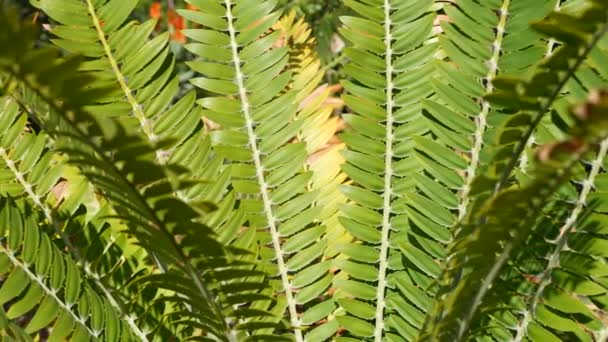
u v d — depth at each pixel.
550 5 2.89
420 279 2.99
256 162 3.06
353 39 3.05
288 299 3.04
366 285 3.04
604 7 2.30
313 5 4.27
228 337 2.82
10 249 2.84
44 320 2.83
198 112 2.98
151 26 2.97
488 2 2.92
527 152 2.82
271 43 3.08
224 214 2.92
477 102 2.99
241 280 2.91
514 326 2.91
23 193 2.99
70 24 2.95
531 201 2.43
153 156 2.46
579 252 2.86
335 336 3.11
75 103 2.34
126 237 3.05
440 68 2.93
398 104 3.06
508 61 2.92
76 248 3.01
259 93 3.07
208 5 3.05
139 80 2.97
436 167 2.94
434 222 2.99
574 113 1.91
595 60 2.75
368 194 3.05
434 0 3.05
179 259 2.66
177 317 2.99
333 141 3.54
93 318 2.87
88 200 3.17
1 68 2.16
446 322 2.66
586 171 2.95
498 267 2.57
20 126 2.96
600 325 2.89
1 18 1.91
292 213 3.04
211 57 3.06
